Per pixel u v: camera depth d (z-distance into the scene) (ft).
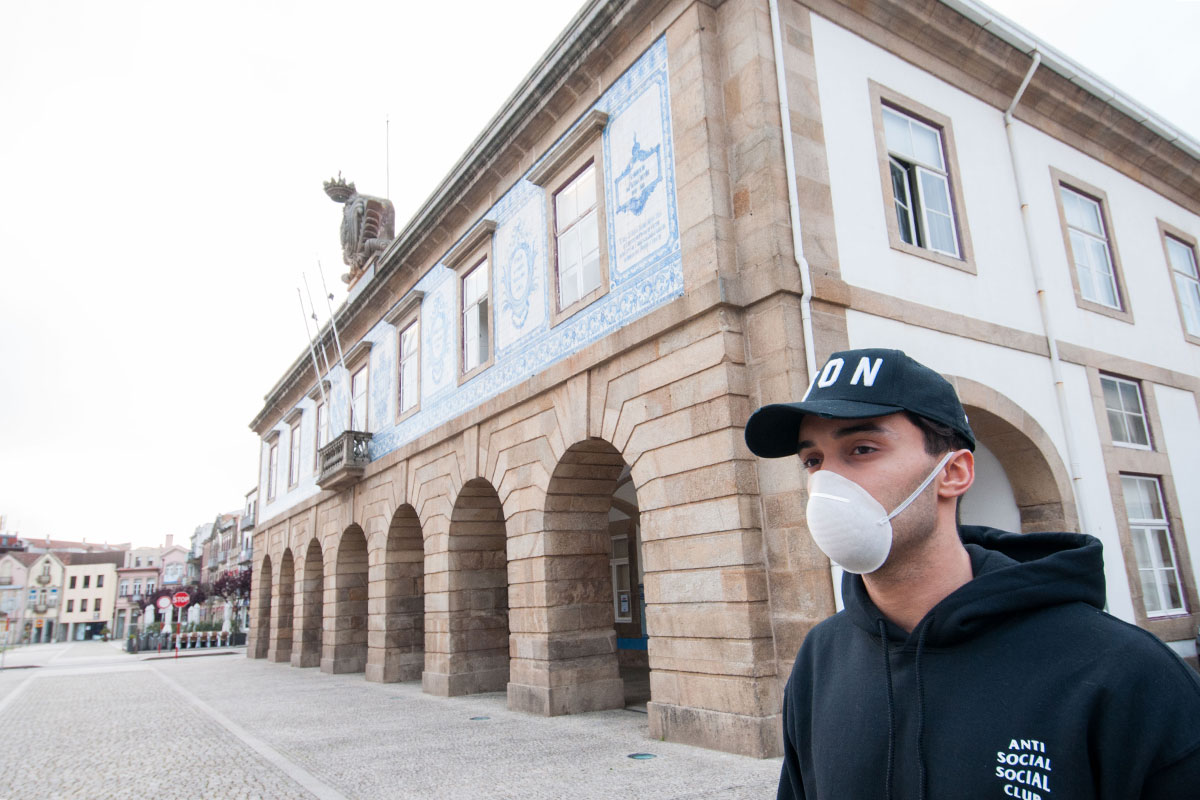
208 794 23.24
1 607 309.01
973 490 33.83
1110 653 4.23
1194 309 44.01
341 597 63.87
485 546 45.70
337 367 69.87
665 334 28.94
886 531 4.99
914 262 29.78
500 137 40.98
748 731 24.00
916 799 4.55
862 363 5.37
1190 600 35.94
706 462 26.58
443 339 48.37
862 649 5.37
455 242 47.78
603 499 36.73
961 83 34.35
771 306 25.85
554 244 37.17
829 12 30.01
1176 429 39.01
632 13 31.83
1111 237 39.58
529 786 22.07
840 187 28.17
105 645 223.30
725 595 25.43
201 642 139.33
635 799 19.85
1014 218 34.63
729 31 28.91
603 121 33.76
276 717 39.32
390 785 23.24
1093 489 33.30
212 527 265.95
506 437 39.19
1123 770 3.96
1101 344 36.55
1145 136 41.78
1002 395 30.89
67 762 29.50
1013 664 4.49
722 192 27.86
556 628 34.73
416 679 54.03
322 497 69.46
